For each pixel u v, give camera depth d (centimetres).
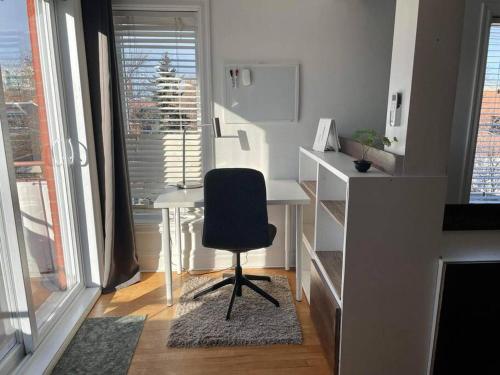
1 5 191
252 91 300
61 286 255
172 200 255
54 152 247
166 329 238
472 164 179
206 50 293
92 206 272
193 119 308
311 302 246
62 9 245
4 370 180
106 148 266
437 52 166
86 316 251
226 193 231
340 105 305
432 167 175
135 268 300
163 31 294
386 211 173
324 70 299
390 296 181
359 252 176
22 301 193
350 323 183
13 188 179
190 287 289
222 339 224
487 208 191
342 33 294
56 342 214
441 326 180
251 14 290
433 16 163
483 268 174
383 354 187
